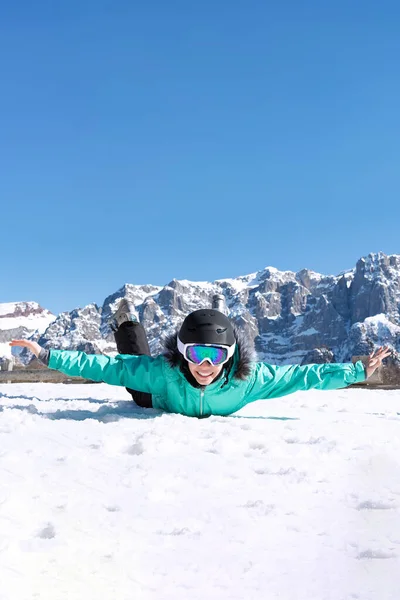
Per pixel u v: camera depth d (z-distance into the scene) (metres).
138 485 3.26
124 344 6.92
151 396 6.26
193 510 2.87
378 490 3.19
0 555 2.20
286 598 1.98
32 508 2.78
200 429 4.90
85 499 2.98
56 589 2.01
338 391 9.88
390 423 5.55
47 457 3.82
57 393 8.91
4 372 17.02
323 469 3.62
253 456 3.98
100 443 4.16
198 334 5.35
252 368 5.68
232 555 2.33
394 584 2.08
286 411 6.59
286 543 2.46
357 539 2.50
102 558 2.28
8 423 5.04
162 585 2.07
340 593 2.01
